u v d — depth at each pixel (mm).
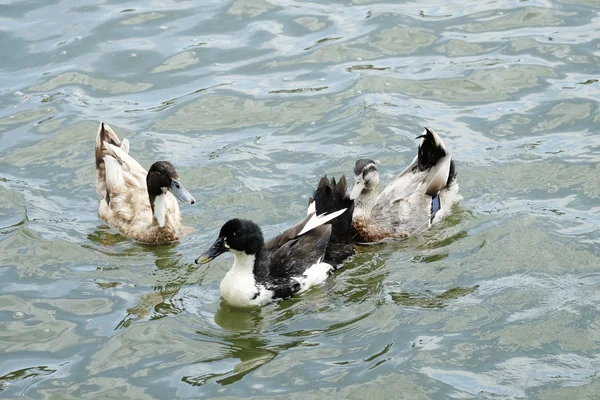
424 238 15695
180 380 12141
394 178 16922
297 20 22359
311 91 19703
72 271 14820
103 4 23125
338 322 13344
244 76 20297
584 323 12898
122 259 15250
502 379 11891
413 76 20109
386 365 12227
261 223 15797
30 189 16938
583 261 14367
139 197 16328
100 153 16797
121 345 12914
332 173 17047
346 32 21766
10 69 20516
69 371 12391
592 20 21812
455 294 13812
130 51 21156
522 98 19219
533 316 13109
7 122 18781
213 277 14711
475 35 21500
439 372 12062
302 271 14320
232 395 11789
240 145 18000
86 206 16719
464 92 19516
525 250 14766
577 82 19578
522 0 22797
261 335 13141
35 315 13633
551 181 16656
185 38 21672
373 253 15398
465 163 17266
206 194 16672
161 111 19188
